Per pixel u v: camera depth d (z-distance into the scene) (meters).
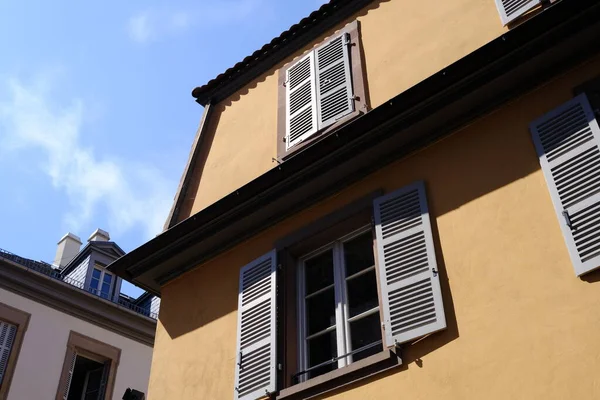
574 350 4.86
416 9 8.19
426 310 5.74
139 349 17.25
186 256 8.34
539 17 6.16
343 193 7.25
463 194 6.23
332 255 7.16
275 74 9.45
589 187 5.42
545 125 6.00
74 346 15.99
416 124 6.81
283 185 7.54
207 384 7.12
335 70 8.48
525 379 4.96
